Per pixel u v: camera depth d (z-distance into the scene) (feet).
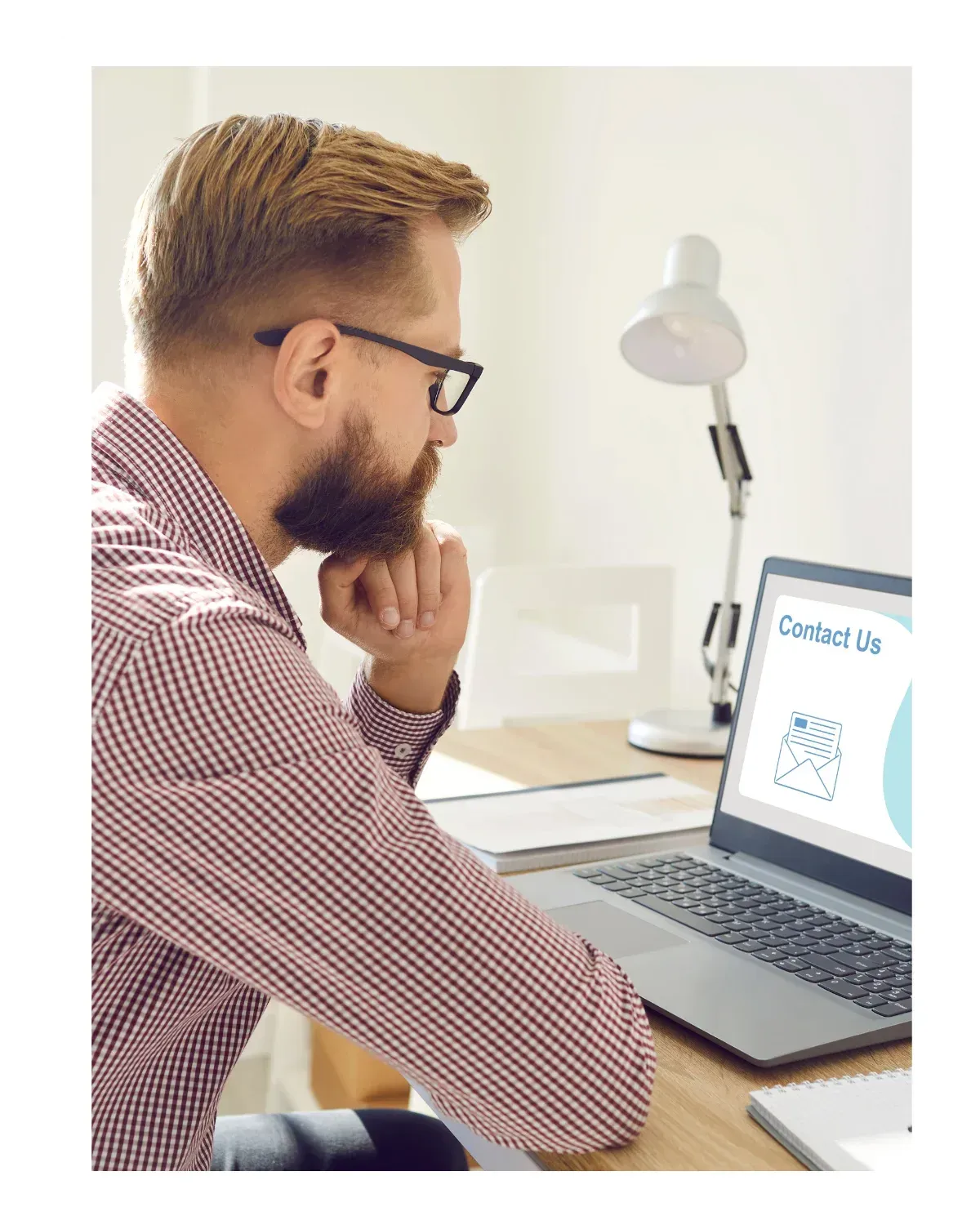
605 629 7.80
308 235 2.15
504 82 8.54
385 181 2.20
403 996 1.81
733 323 4.51
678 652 7.07
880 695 3.12
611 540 7.75
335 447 2.29
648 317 4.54
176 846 1.75
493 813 3.78
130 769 1.76
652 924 2.89
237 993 2.34
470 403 8.91
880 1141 1.94
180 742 1.75
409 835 1.83
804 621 3.39
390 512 2.50
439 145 8.46
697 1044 2.36
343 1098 5.63
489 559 9.14
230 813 1.75
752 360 6.34
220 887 1.76
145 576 1.90
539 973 1.87
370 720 3.02
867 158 5.36
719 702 5.01
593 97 7.72
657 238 7.09
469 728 5.55
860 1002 2.46
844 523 5.64
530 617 8.56
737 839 3.44
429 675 3.00
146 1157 2.22
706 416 6.66
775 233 6.08
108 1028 2.04
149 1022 2.07
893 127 5.18
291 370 2.18
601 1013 1.93
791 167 5.91
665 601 6.03
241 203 2.16
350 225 2.17
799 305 5.92
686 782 4.38
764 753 3.42
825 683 3.28
